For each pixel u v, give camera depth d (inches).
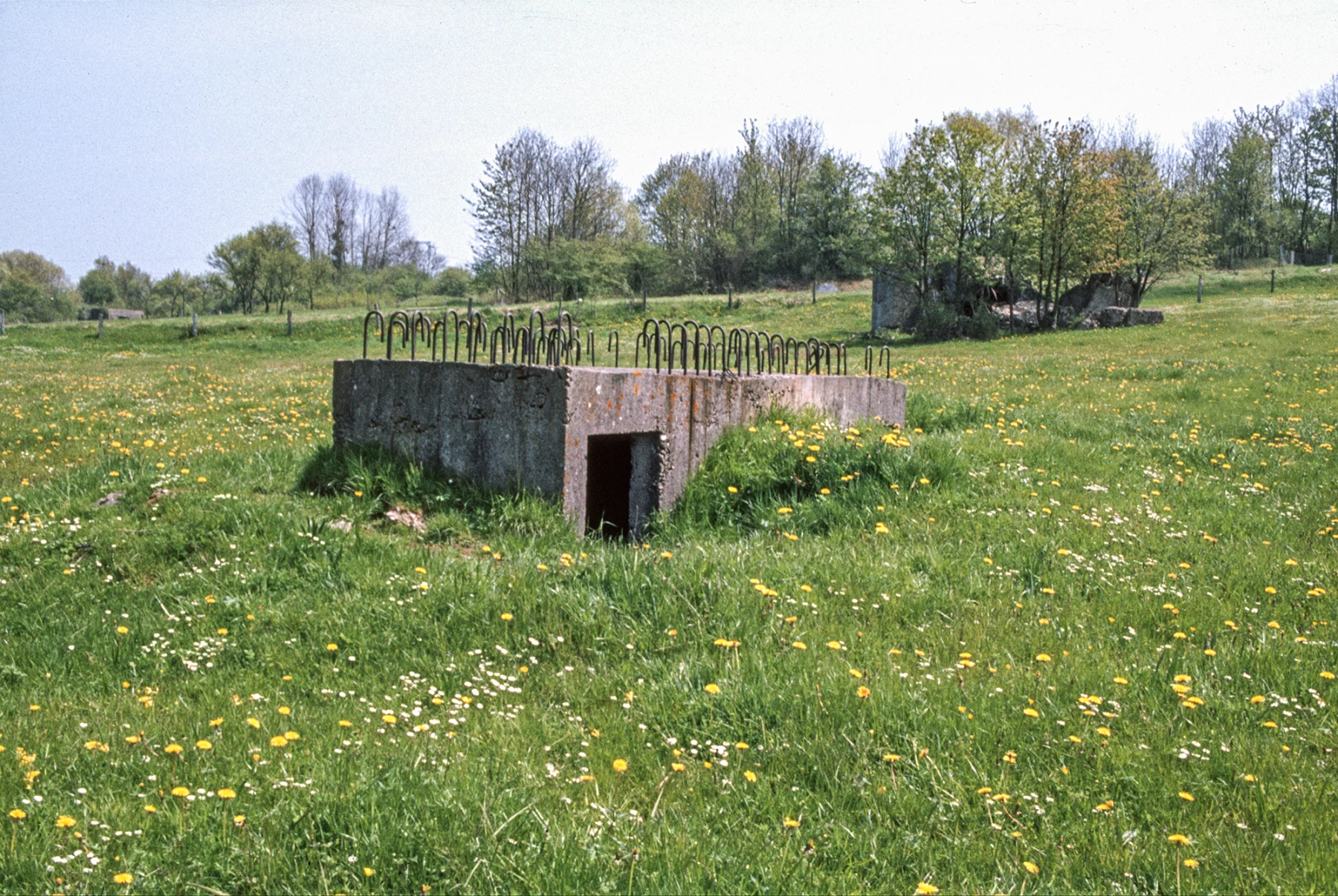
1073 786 157.4
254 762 148.0
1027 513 317.1
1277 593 259.0
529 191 2893.7
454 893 113.0
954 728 171.0
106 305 4237.2
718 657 197.8
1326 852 138.1
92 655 206.1
